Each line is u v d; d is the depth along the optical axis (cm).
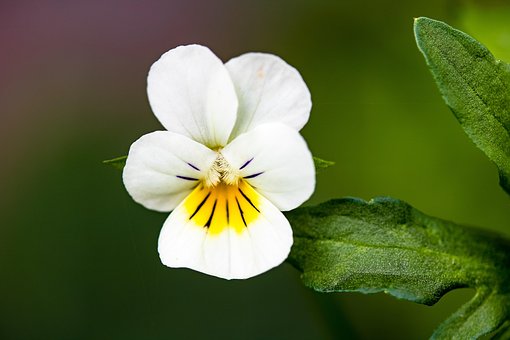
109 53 23
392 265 17
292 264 17
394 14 22
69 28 23
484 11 20
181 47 16
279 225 16
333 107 22
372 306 21
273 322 21
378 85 22
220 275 16
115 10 23
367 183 21
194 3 23
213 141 17
